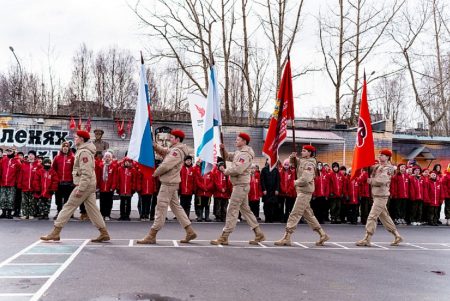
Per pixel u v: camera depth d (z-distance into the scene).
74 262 8.23
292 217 10.95
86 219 14.48
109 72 51.69
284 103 11.12
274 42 26.72
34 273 7.39
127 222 14.53
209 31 27.83
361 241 11.40
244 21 27.42
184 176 15.69
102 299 6.07
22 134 21.45
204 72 28.09
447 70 30.08
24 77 47.75
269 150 11.09
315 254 9.84
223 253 9.52
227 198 15.89
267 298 6.35
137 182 15.03
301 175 10.88
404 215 17.53
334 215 16.80
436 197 17.52
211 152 11.36
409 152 29.33
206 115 11.44
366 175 16.81
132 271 7.66
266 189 16.02
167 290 6.58
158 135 22.30
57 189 14.61
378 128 26.34
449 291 7.07
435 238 13.41
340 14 28.78
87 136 10.12
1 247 9.56
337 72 28.81
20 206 14.98
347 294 6.70
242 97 35.72
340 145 25.28
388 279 7.75
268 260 8.97
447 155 29.67
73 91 50.66
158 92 42.03
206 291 6.59
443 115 31.27
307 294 6.62
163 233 12.27
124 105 50.81
